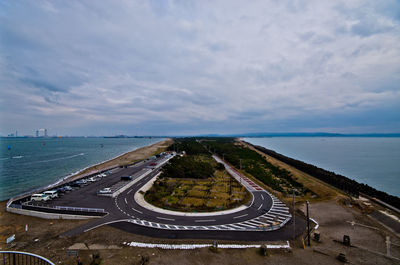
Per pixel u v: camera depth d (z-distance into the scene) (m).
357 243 31.17
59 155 163.12
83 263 25.67
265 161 120.94
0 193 64.81
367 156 180.88
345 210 44.47
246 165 99.69
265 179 74.06
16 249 28.91
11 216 40.94
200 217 39.91
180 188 59.56
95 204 46.44
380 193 54.19
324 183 72.25
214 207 44.94
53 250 28.58
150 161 108.00
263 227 35.22
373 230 35.50
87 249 28.75
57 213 40.44
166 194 53.59
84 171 92.69
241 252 28.23
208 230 34.59
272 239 32.00
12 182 78.12
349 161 152.38
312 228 35.91
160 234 33.06
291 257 27.36
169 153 143.12
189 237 32.19
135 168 89.00
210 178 72.00
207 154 138.88
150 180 68.69
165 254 27.55
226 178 72.50
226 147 163.88
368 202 50.31
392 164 138.00
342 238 32.72
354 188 57.09
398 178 99.44
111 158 145.62
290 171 94.00
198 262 26.00
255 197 52.31
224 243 30.55
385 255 28.00
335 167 127.75
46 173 93.50
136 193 54.78
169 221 37.91
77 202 47.72
